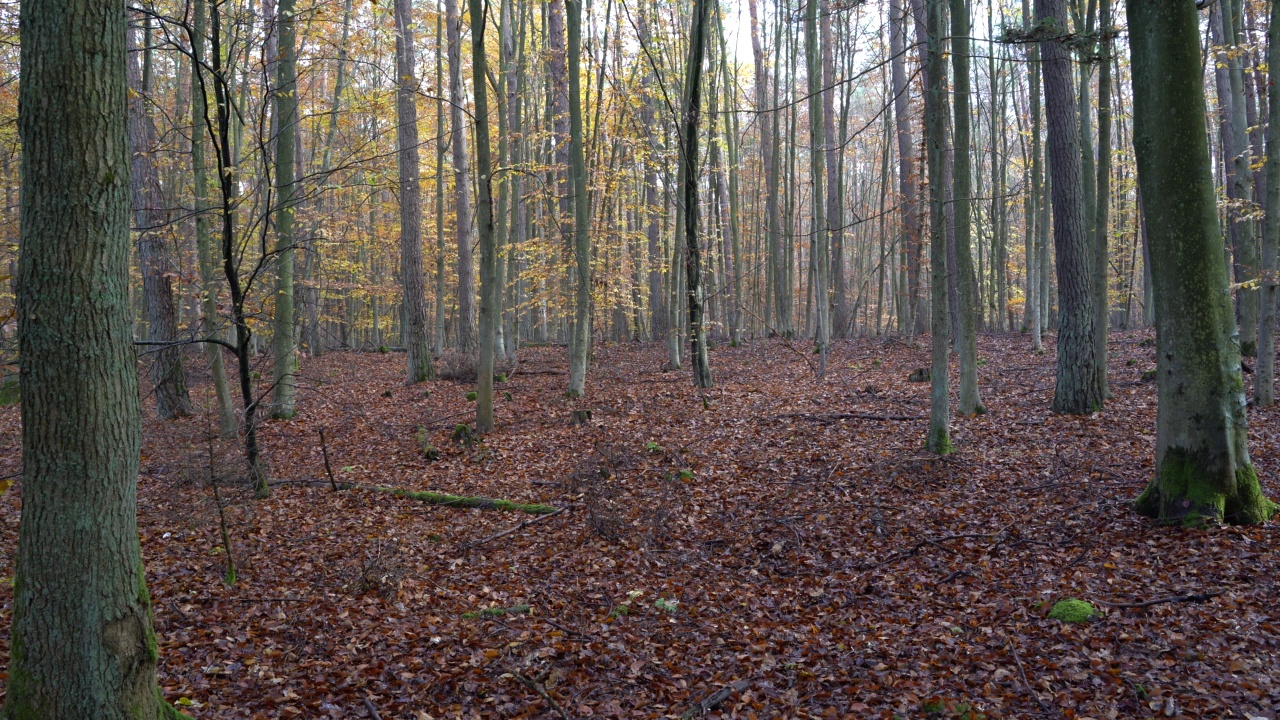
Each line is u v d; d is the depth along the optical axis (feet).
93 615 10.85
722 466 34.71
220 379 36.96
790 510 28.89
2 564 24.26
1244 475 22.57
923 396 46.01
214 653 18.38
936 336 33.01
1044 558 22.52
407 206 61.11
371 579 23.06
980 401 41.27
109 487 10.97
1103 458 31.12
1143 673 15.39
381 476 36.55
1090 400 38.63
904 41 76.33
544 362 72.38
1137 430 34.42
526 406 50.24
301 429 46.50
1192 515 22.56
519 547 26.94
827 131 83.97
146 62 38.09
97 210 10.62
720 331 103.04
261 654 18.39
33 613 10.73
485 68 39.99
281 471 37.45
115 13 10.73
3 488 11.39
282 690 16.55
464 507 31.37
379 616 20.97
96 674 10.87
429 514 30.81
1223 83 55.88
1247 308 47.44
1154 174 22.62
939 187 32.04
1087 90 37.91
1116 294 90.74
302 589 23.08
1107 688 14.99
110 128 10.72
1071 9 38.86
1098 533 23.71
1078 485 28.22
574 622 20.48
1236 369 22.71
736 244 84.33
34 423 10.62
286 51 32.71
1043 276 77.56
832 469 32.86
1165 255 22.79
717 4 71.82
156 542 27.22
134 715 11.25
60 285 10.46
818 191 56.90
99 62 10.52
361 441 43.55
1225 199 38.14
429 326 98.53
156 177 44.39
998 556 23.25
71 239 10.46
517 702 16.16
